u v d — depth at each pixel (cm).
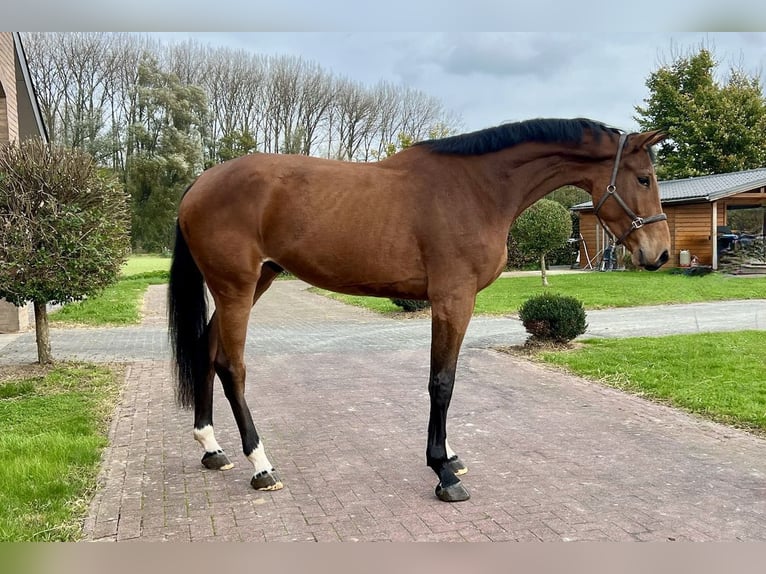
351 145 4191
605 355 797
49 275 683
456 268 352
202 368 409
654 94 3269
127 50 4044
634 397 612
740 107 3058
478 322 1205
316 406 594
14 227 664
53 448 434
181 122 4041
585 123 377
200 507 352
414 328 1184
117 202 762
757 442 466
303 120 4088
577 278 2031
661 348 834
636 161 371
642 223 370
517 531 318
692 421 526
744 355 781
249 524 328
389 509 347
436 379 358
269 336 1102
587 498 361
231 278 363
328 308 1596
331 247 353
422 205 353
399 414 562
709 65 3164
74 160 716
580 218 2739
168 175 3941
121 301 1617
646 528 321
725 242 2266
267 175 358
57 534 312
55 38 3800
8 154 691
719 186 2123
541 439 480
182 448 462
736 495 365
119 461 432
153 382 695
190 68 4209
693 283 1784
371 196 354
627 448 455
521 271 2600
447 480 360
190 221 368
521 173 371
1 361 811
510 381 696
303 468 418
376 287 364
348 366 810
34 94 1344
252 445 380
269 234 359
